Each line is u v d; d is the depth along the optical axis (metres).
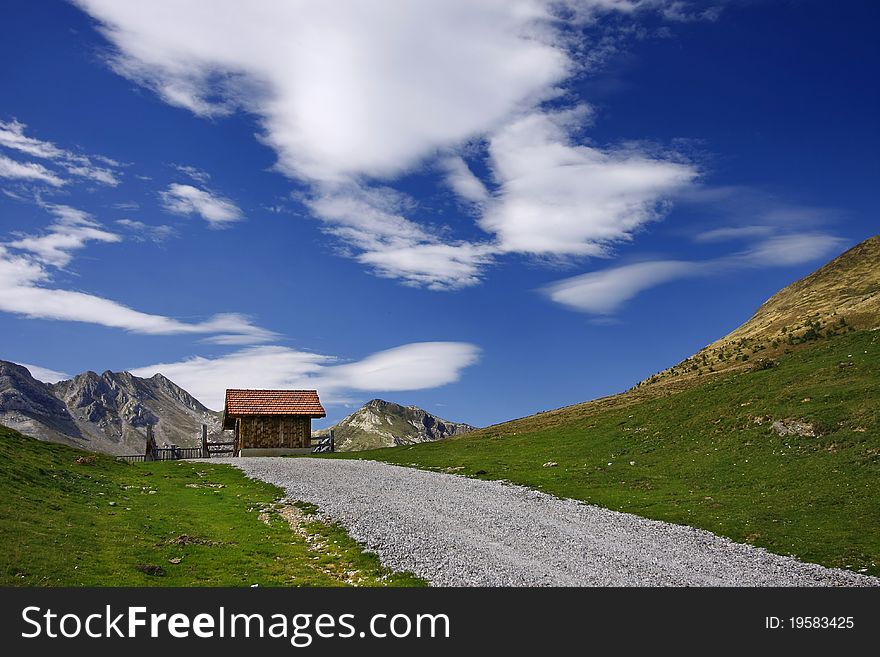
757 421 64.00
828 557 36.84
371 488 57.25
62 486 47.78
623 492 54.78
